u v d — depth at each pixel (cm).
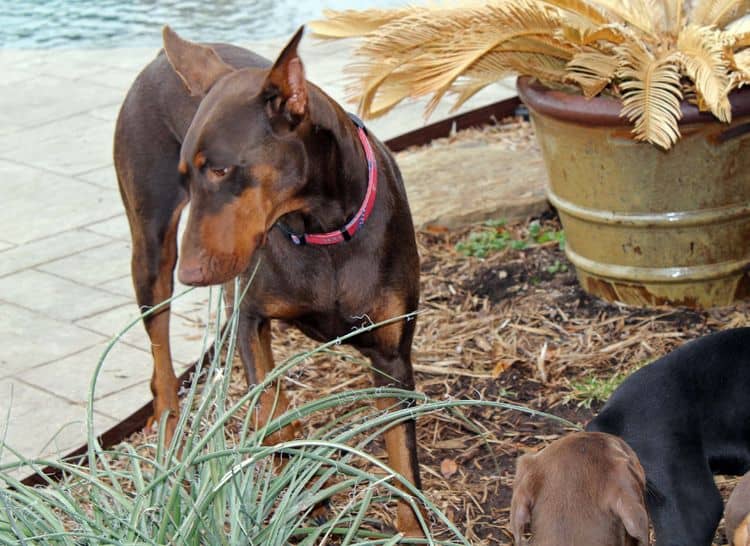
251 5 621
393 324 232
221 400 211
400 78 291
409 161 386
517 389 279
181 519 202
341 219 225
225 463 205
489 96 443
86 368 287
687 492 226
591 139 283
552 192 303
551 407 272
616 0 293
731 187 285
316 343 299
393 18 297
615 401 235
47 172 397
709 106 268
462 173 370
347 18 300
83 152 414
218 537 201
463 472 256
